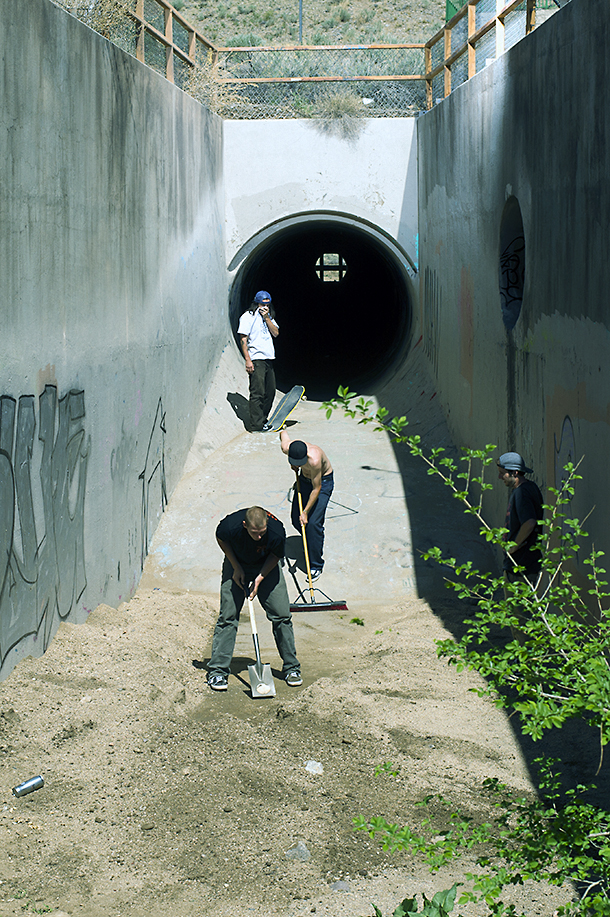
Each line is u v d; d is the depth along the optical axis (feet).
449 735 17.66
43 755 16.25
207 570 29.40
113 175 25.14
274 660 22.93
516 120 24.90
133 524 27.91
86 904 12.25
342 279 76.02
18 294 18.57
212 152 40.52
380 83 45.32
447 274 36.91
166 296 31.81
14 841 13.65
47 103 20.03
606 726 9.16
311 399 50.75
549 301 21.86
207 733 17.78
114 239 25.38
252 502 32.99
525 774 16.05
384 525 31.27
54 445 20.84
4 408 17.98
